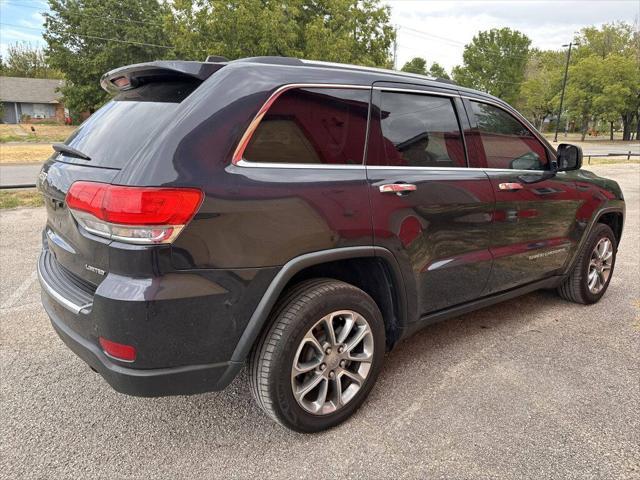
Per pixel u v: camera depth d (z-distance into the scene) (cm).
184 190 201
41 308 417
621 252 631
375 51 2775
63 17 4500
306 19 2459
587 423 263
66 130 4972
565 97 5200
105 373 213
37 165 1881
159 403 284
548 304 444
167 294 200
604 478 223
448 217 297
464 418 268
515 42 6425
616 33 5688
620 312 424
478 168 325
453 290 312
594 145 4444
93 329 211
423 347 355
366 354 269
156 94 247
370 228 254
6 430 256
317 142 246
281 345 232
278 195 223
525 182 350
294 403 241
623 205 459
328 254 240
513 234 346
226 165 214
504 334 378
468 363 330
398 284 277
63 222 238
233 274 214
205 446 246
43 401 284
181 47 2373
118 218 198
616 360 335
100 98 4600
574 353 345
